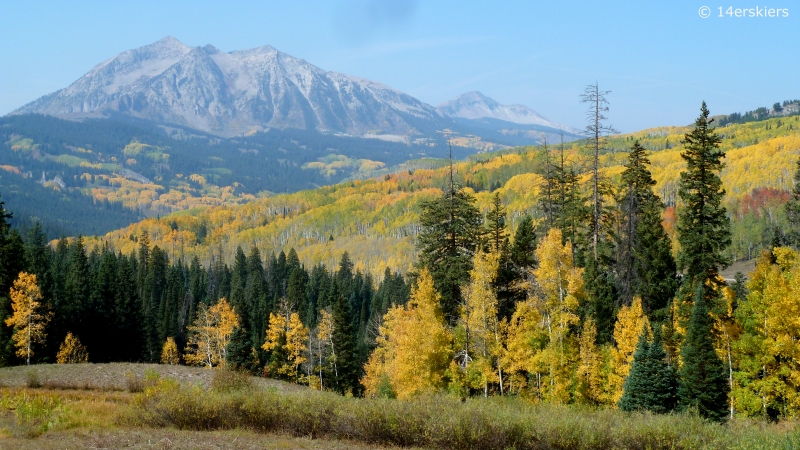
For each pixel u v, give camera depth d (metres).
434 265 40.31
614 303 38.31
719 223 33.19
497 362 33.06
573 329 34.97
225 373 31.39
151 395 25.75
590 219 40.97
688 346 30.73
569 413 23.12
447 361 32.91
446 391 31.56
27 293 56.59
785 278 29.95
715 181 33.44
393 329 41.00
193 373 44.16
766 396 28.91
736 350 30.78
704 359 30.14
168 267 130.38
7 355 56.41
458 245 40.38
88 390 36.91
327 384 57.59
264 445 19.55
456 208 40.28
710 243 32.88
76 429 20.91
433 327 32.25
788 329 27.98
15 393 29.98
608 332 37.03
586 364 31.61
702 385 29.89
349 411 22.03
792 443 18.55
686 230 33.84
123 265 98.69
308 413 22.03
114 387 37.94
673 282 38.31
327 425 21.59
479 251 34.72
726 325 31.97
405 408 21.91
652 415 23.12
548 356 31.17
